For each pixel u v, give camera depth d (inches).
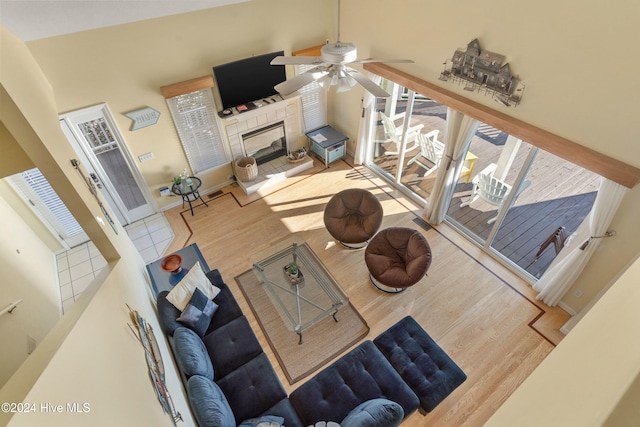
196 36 191.3
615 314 27.1
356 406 126.7
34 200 188.5
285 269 181.8
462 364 158.7
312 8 220.5
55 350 52.8
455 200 227.5
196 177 239.3
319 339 170.2
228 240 220.4
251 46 212.2
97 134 190.9
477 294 185.6
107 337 73.1
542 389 26.2
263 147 261.7
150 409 78.1
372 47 214.8
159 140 212.1
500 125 157.8
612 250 146.1
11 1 124.5
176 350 126.5
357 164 277.7
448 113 183.8
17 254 146.6
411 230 184.9
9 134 85.7
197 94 208.8
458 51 165.6
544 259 188.9
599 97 127.1
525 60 144.1
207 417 107.1
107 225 121.6
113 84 180.4
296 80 116.0
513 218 201.8
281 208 242.2
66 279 193.3
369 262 181.0
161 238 222.7
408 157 251.0
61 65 162.6
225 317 156.2
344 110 269.7
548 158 185.5
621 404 17.5
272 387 132.4
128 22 168.7
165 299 147.9
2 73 74.0
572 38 127.2
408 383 136.3
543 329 169.6
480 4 150.4
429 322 174.7
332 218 203.9
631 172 123.6
